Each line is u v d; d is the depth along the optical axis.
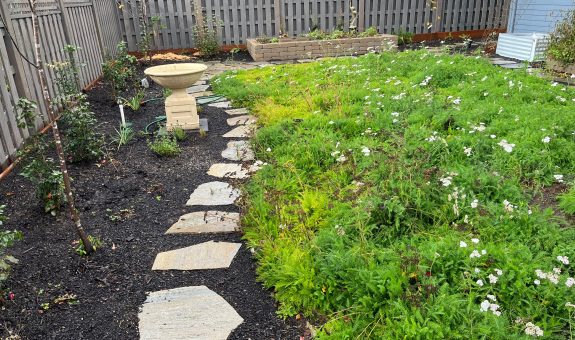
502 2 12.72
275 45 10.43
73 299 2.62
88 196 3.87
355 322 2.25
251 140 4.88
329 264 2.57
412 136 4.31
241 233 3.29
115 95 7.08
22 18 4.94
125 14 10.95
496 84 6.00
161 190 3.99
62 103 5.80
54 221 3.47
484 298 2.29
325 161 4.06
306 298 2.50
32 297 2.63
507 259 2.44
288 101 6.19
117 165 4.54
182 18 11.47
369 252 2.65
